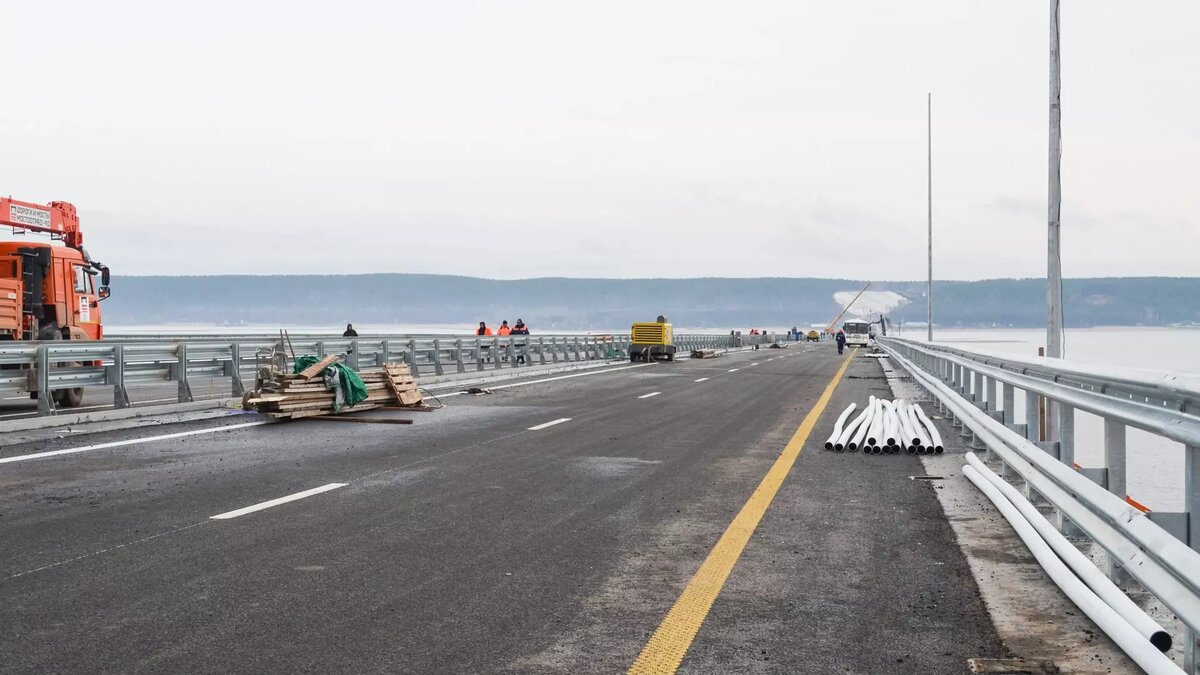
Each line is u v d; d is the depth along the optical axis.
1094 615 5.14
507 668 4.62
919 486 9.95
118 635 5.03
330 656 4.76
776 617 5.45
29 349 15.09
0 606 5.51
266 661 4.67
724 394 23.66
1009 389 11.08
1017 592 5.94
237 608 5.53
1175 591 4.31
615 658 4.78
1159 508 20.27
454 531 7.66
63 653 4.74
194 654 4.76
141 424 15.66
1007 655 4.82
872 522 8.09
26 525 7.73
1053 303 13.36
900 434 13.44
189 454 12.11
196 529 7.64
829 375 33.88
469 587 6.03
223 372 19.16
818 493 9.52
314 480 10.13
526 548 7.09
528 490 9.62
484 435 14.47
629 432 14.98
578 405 20.08
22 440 13.41
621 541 7.35
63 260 21.56
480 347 31.86
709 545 7.22
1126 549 5.11
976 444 13.03
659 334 49.31
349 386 17.61
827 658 4.79
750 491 9.61
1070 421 7.77
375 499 9.05
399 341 26.06
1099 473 6.59
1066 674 4.56
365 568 6.46
